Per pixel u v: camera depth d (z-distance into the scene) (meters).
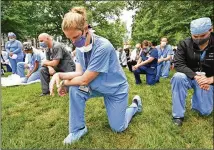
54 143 2.40
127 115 2.78
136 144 2.37
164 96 4.20
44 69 4.36
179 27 8.83
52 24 23.52
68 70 4.41
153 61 5.43
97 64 2.26
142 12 9.84
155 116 3.05
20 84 5.58
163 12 9.20
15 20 16.30
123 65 10.38
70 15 2.09
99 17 24.88
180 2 8.31
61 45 4.37
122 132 2.62
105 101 2.59
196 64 3.00
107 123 2.87
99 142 2.40
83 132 2.53
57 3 22.00
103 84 2.43
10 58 7.42
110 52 2.34
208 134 2.57
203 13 7.64
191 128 2.73
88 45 2.22
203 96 3.02
